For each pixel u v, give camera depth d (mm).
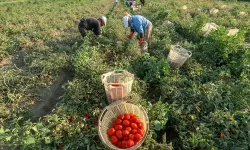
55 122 1867
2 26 3623
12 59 2895
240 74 2461
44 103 2273
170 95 2221
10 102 2254
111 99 2059
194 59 2658
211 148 1701
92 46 2904
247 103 2102
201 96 2141
